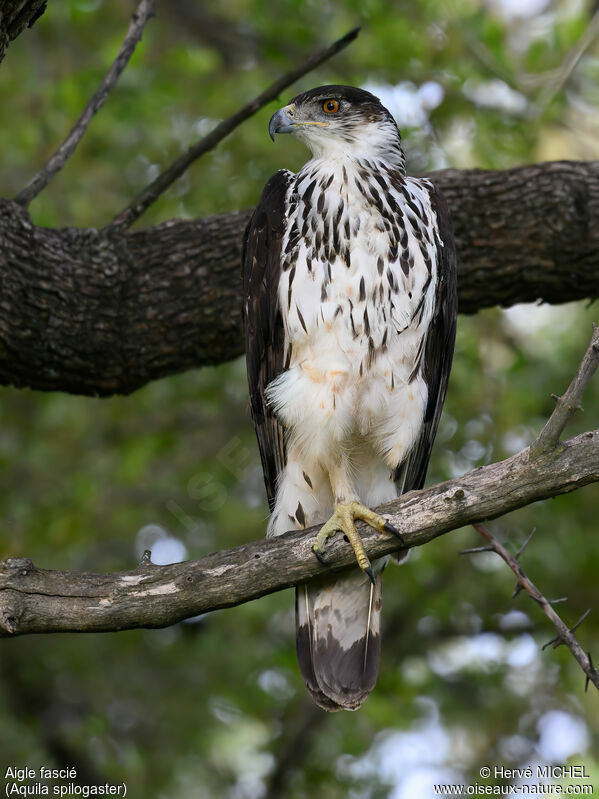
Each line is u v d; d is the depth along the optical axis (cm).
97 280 870
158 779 1387
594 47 1260
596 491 1313
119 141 1234
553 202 930
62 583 609
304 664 755
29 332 831
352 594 757
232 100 1213
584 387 582
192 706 1426
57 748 1426
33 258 835
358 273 755
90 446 1380
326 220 763
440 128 1214
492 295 952
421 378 792
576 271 941
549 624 1352
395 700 1294
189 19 1473
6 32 632
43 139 1201
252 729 1434
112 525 1319
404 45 1177
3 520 1305
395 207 773
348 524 655
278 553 638
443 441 1304
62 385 879
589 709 1384
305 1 1289
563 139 1342
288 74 880
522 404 1264
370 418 777
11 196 1345
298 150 1202
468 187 934
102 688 1461
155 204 1198
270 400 788
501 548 659
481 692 1393
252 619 1363
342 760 1324
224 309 902
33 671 1449
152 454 1337
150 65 1284
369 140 823
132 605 612
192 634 1430
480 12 1202
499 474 618
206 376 1356
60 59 1302
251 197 1188
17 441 1352
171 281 894
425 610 1360
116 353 881
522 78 1157
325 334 759
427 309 775
